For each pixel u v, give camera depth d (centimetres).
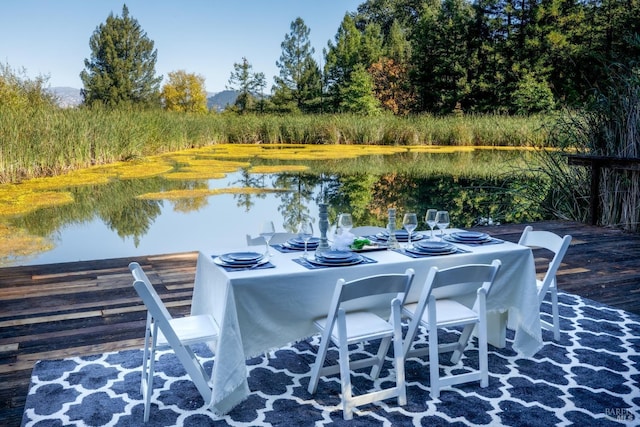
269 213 910
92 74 2544
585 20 2347
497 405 255
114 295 418
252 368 295
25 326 354
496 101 2578
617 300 416
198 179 1195
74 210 882
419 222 862
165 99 2648
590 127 723
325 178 1264
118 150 1414
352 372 290
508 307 310
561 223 720
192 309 300
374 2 3244
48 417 242
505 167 1337
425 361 305
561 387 273
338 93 2755
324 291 261
